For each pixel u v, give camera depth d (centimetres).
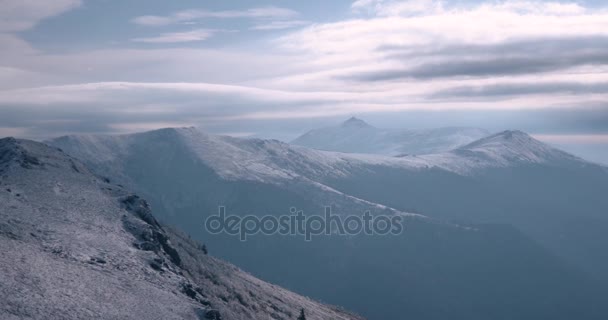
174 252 8231
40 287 4778
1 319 4056
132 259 6419
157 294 5725
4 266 4894
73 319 4478
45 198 7531
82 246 6212
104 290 5253
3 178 8100
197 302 6106
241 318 7862
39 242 5922
